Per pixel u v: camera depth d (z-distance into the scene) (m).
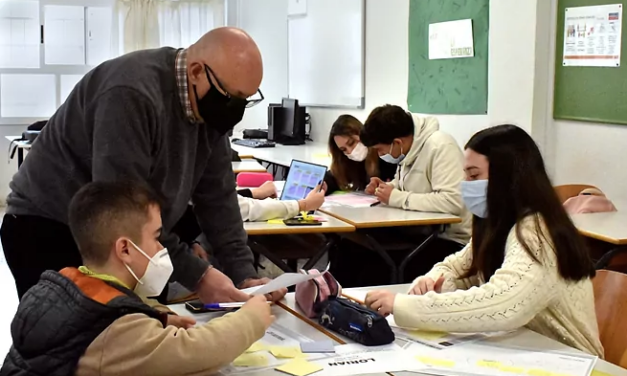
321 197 3.63
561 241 1.81
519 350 1.71
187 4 7.91
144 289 1.61
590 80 4.02
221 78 1.95
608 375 1.56
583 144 4.12
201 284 2.04
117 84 1.90
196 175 2.19
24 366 1.41
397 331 1.84
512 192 1.87
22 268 2.11
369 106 6.18
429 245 3.70
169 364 1.43
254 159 5.91
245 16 8.11
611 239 2.94
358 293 2.22
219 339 1.51
